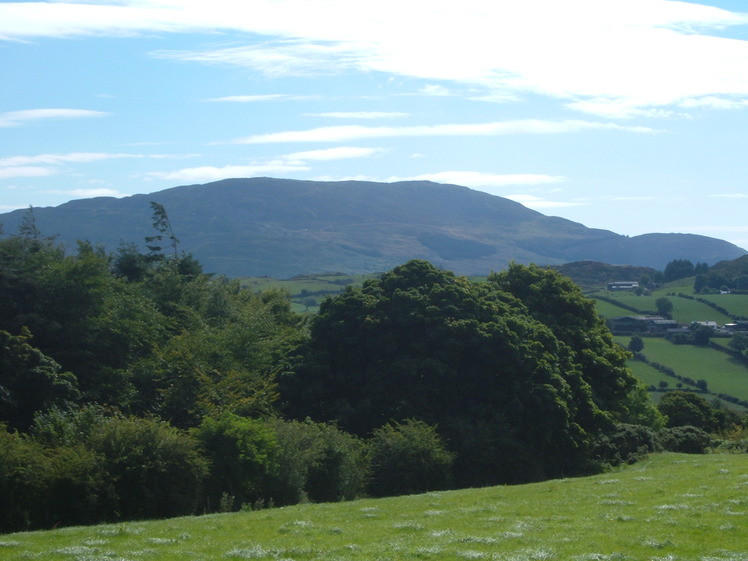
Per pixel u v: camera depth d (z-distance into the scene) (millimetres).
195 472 28906
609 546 17641
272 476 31781
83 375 46375
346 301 49406
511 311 50562
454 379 45656
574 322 53781
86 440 28672
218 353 47344
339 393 46938
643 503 23609
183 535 20891
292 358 47875
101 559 17453
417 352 46000
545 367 45844
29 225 65688
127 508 27344
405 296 47688
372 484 37125
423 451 37406
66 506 26062
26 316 47062
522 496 27359
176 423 42938
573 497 25938
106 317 49375
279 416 42906
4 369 40750
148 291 64562
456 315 46906
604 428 49531
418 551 17797
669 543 17641
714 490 25141
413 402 43844
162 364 46406
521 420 44312
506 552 17469
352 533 20938
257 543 19703
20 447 26359
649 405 71375
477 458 41875
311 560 17453
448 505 25906
